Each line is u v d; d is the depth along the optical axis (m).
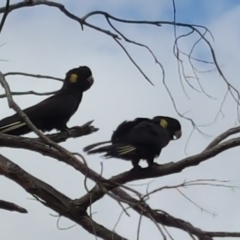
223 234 8.07
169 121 10.34
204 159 7.91
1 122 9.46
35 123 10.44
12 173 8.05
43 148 7.89
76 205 8.16
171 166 8.34
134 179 8.60
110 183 6.64
